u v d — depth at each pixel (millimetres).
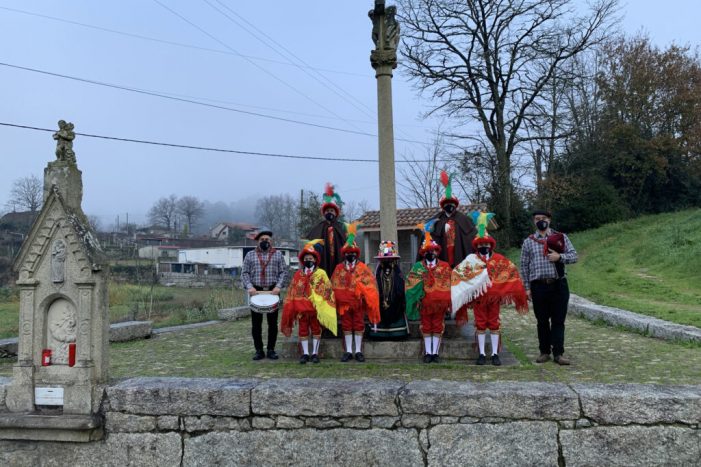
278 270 7406
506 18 27625
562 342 6453
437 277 6590
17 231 40625
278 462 4117
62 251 4578
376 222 19375
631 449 3705
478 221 6766
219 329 11023
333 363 6785
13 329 12578
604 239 28344
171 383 4438
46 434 4387
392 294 6945
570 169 34969
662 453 3668
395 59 7746
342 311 6738
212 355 7773
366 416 4031
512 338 8945
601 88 35531
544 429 3801
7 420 4379
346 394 4062
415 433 3963
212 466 4191
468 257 6605
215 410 4215
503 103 29500
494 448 3854
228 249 50281
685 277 16266
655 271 18297
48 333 4641
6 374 6664
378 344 7027
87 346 4477
